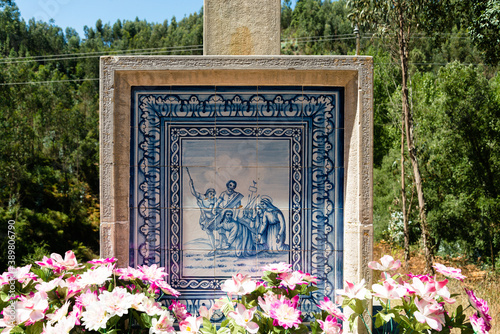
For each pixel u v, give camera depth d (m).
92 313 1.82
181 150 2.50
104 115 2.38
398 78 12.42
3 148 15.48
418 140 8.97
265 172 2.49
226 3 2.59
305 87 2.49
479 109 8.26
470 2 6.84
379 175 10.24
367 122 2.36
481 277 6.36
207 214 2.49
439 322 1.86
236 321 1.90
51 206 16.98
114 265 2.27
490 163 8.24
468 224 8.52
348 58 2.38
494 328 4.01
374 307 2.75
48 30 29.44
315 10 50.34
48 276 2.14
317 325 2.04
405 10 6.82
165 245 2.47
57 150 18.52
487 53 6.91
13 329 1.85
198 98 2.50
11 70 16.50
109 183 2.37
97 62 32.50
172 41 41.19
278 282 2.13
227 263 2.48
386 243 8.95
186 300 2.47
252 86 2.50
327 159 2.48
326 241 2.46
